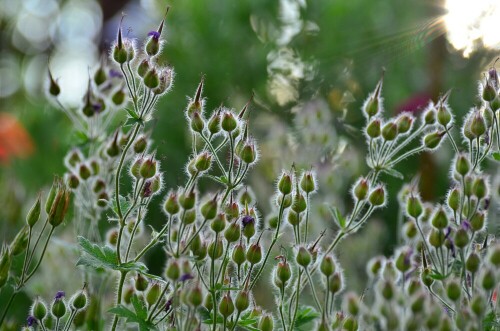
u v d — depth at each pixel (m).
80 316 0.80
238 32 1.36
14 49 2.22
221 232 0.76
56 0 2.25
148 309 0.75
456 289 0.73
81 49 2.16
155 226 1.10
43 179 1.31
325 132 1.01
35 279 0.89
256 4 1.36
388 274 0.76
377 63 1.19
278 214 0.80
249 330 0.77
